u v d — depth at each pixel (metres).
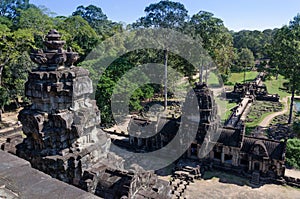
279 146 35.38
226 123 55.88
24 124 19.12
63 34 64.81
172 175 35.56
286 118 61.75
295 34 51.94
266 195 31.77
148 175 19.86
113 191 17.67
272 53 55.94
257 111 67.44
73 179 18.64
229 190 32.78
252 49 160.38
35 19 69.44
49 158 18.38
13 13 83.81
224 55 71.06
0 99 55.03
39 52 18.67
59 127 18.77
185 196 31.34
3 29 54.75
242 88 83.62
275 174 34.78
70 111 18.97
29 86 18.66
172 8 59.84
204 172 37.09
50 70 18.78
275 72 55.38
